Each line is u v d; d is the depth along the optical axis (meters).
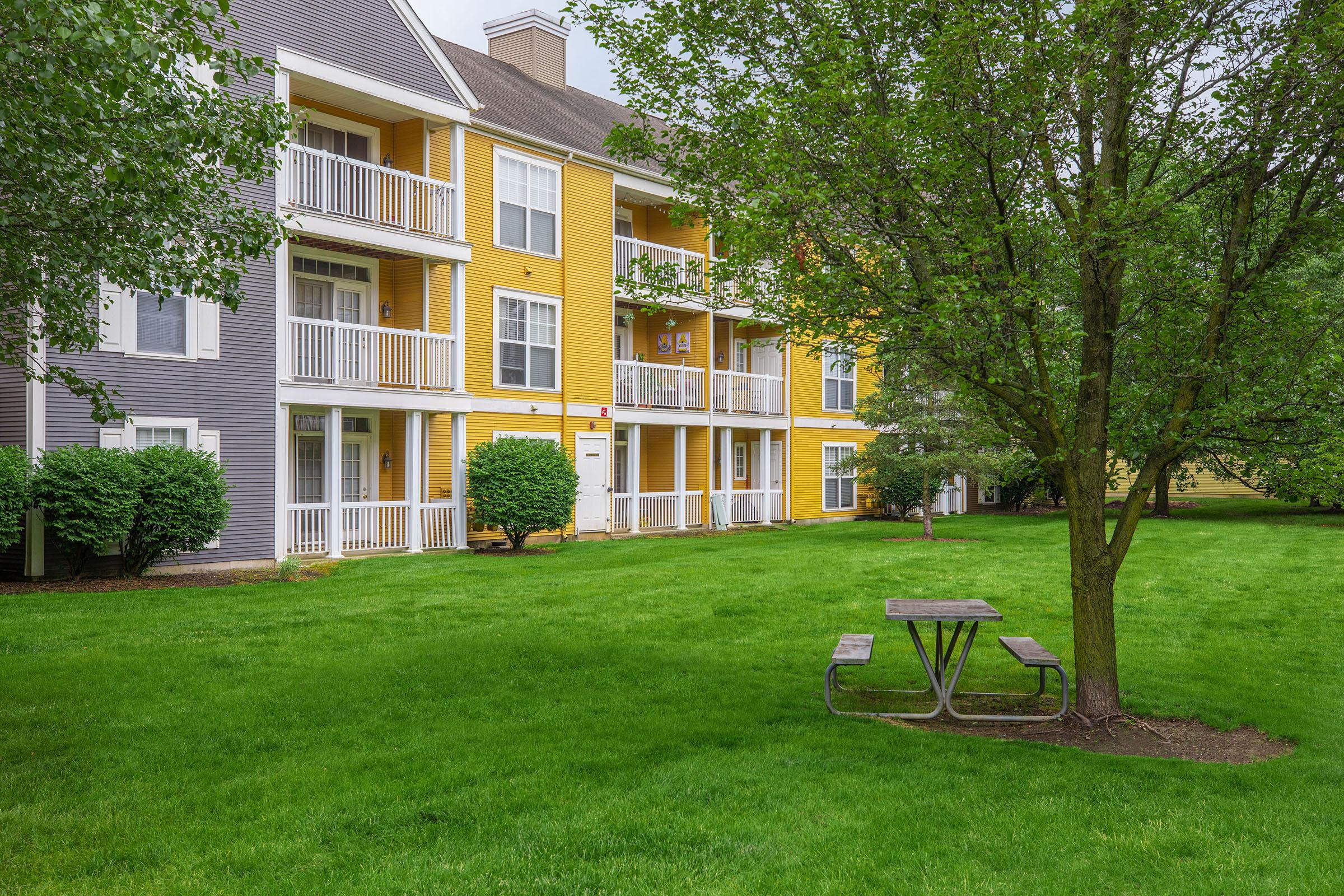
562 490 18.75
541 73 26.44
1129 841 5.04
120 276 6.70
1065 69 6.59
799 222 6.74
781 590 13.55
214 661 8.93
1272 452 7.32
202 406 15.18
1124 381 8.10
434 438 19.27
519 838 5.06
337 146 18.34
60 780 5.93
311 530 17.16
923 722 7.52
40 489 13.02
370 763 6.23
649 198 24.12
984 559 17.23
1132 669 9.09
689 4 7.58
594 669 8.91
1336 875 4.64
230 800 5.61
